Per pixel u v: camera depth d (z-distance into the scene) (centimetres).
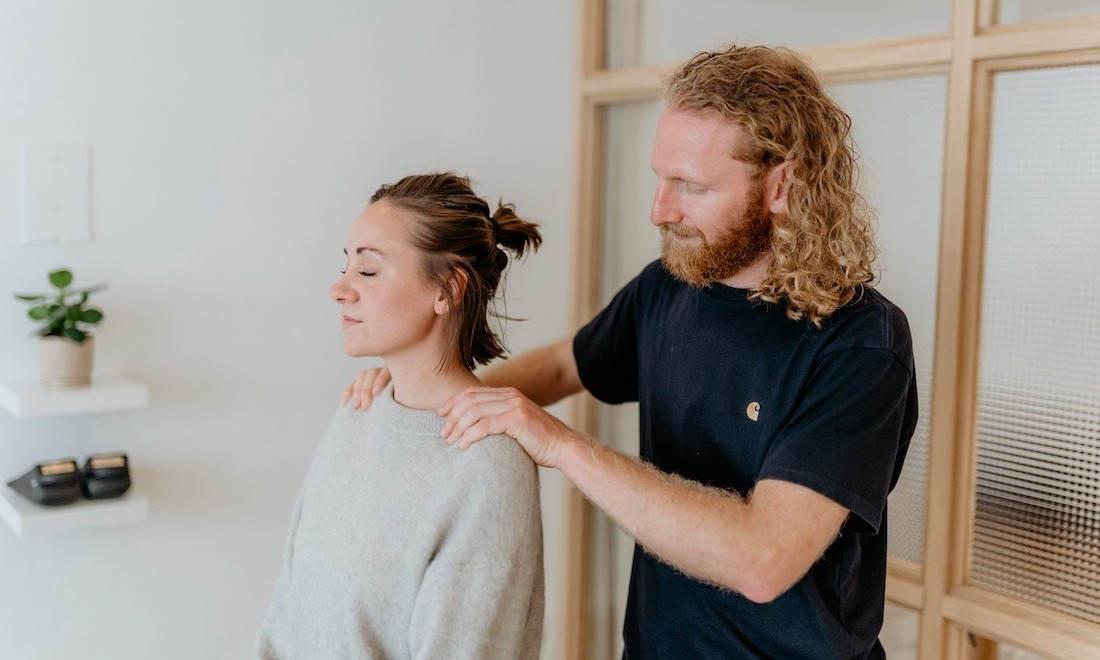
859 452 108
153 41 156
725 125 113
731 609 121
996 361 139
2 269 147
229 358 169
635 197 197
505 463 108
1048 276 133
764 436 118
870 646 125
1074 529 131
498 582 105
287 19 169
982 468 142
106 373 157
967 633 145
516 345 203
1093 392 128
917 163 147
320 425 180
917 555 149
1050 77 131
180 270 162
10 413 149
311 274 176
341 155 177
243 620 175
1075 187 129
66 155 150
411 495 110
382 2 179
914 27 146
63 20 148
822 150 117
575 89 202
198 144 162
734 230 117
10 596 152
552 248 207
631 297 145
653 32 191
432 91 187
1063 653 131
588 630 210
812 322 116
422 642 103
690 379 126
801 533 105
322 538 115
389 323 113
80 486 145
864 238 122
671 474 121
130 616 163
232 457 171
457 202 116
